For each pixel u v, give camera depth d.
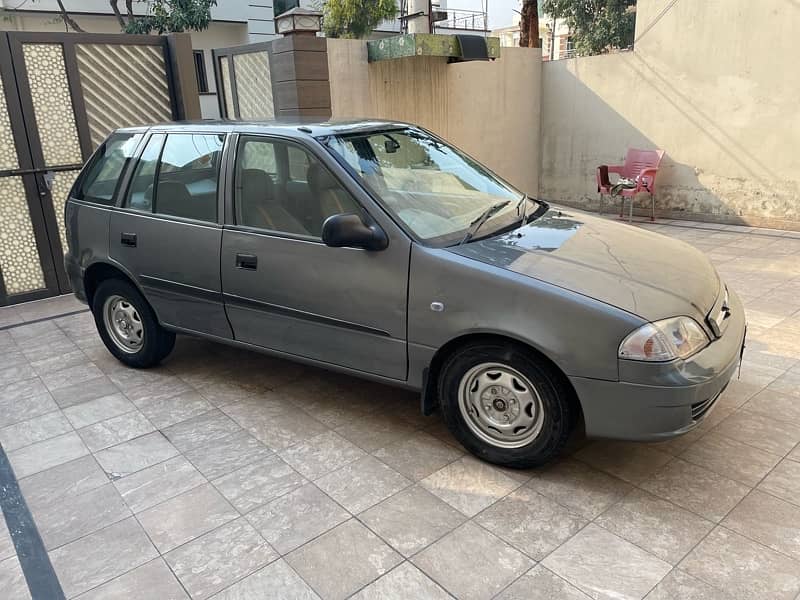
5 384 4.47
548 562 2.55
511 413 3.07
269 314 3.70
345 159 3.47
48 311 6.12
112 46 6.52
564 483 3.06
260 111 8.22
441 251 3.10
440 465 3.26
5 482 3.28
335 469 3.26
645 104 9.19
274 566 2.60
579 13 17.78
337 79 8.20
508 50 9.98
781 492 2.93
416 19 10.80
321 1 20.25
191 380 4.41
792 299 5.56
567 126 10.34
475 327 2.97
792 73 7.64
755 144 8.18
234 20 20.48
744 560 2.52
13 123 6.04
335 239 3.12
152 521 2.92
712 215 8.84
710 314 3.00
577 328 2.76
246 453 3.45
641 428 2.76
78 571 2.63
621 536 2.69
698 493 2.95
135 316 4.51
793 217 8.06
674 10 8.53
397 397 4.04
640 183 8.88
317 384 4.28
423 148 4.00
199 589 2.50
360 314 3.33
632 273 3.03
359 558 2.62
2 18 17.64
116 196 4.38
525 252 3.14
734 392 3.90
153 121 6.96
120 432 3.74
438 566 2.56
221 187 3.82
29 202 6.27
